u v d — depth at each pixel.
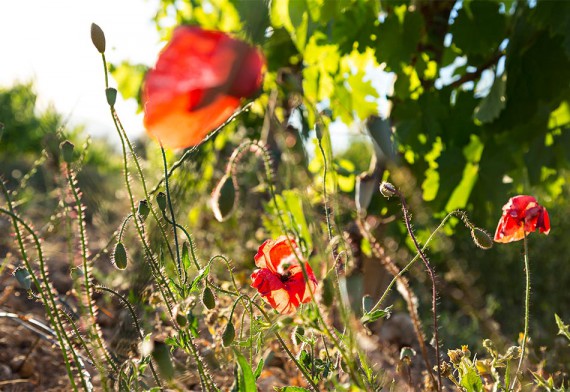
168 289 1.74
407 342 3.59
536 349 3.11
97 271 3.58
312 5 3.55
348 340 1.74
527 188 4.86
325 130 1.71
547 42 3.77
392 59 3.77
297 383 2.54
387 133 2.86
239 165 4.96
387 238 3.70
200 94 1.13
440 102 3.99
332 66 4.12
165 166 1.75
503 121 3.93
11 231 4.47
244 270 4.09
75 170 2.16
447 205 4.04
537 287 5.22
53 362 2.89
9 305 3.33
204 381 1.75
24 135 8.91
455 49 4.17
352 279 2.26
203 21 5.10
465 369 1.83
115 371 1.78
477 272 5.27
